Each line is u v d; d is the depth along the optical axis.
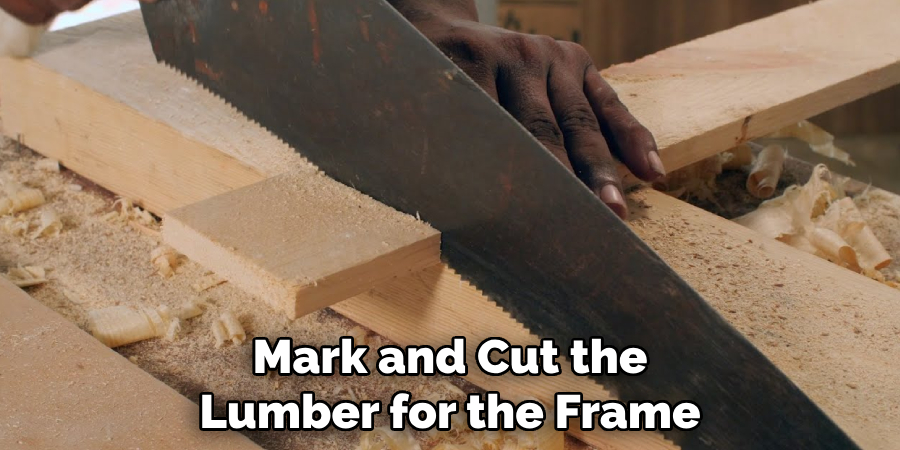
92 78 1.67
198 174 1.50
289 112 1.38
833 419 1.08
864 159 3.85
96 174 1.73
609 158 1.38
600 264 1.11
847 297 1.31
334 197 1.27
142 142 1.58
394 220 1.22
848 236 1.61
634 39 3.91
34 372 1.20
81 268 1.51
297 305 1.06
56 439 1.09
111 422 1.12
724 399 1.08
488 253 1.19
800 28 2.10
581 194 1.10
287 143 1.42
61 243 1.57
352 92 1.26
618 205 1.30
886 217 1.76
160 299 1.44
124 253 1.56
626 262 1.09
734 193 1.85
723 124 1.66
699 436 1.11
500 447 1.18
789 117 1.77
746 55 1.97
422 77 1.17
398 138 1.22
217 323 1.38
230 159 1.42
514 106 1.40
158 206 1.63
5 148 1.86
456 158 1.17
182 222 1.17
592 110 1.49
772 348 1.20
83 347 1.26
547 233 1.13
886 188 3.64
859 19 2.13
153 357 1.32
